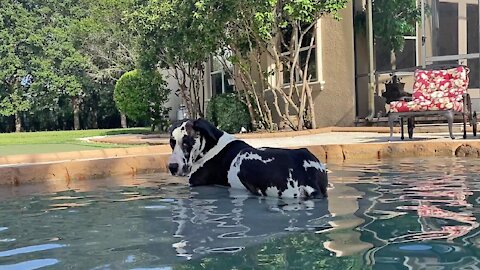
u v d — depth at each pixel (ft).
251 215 9.43
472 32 35.17
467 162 17.90
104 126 97.96
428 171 15.69
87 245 7.41
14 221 9.68
